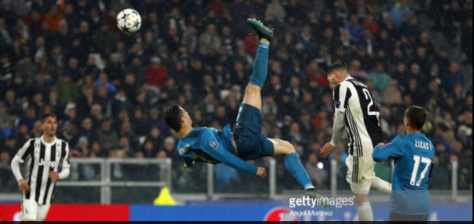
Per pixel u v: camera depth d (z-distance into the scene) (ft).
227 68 140.56
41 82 132.98
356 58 146.41
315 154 122.21
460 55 158.81
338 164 110.32
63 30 139.85
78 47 138.72
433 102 142.51
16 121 126.41
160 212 90.79
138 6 145.38
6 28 138.92
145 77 134.82
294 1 151.33
